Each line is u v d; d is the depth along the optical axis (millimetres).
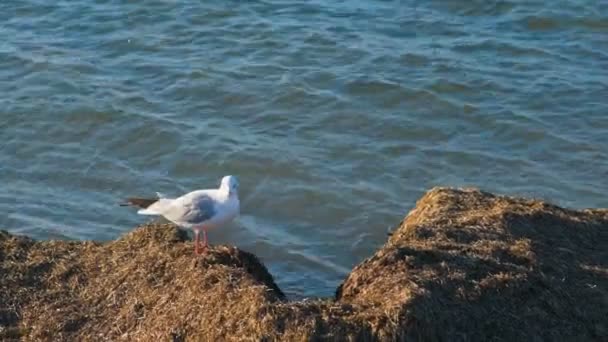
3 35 18062
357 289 8938
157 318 8961
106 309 9266
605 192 13008
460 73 16250
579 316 8922
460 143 14367
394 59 16766
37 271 9797
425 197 11125
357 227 12391
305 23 18281
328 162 13844
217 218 9422
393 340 8273
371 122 14922
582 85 15852
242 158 13883
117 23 18422
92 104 15414
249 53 17172
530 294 8961
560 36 17688
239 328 8500
